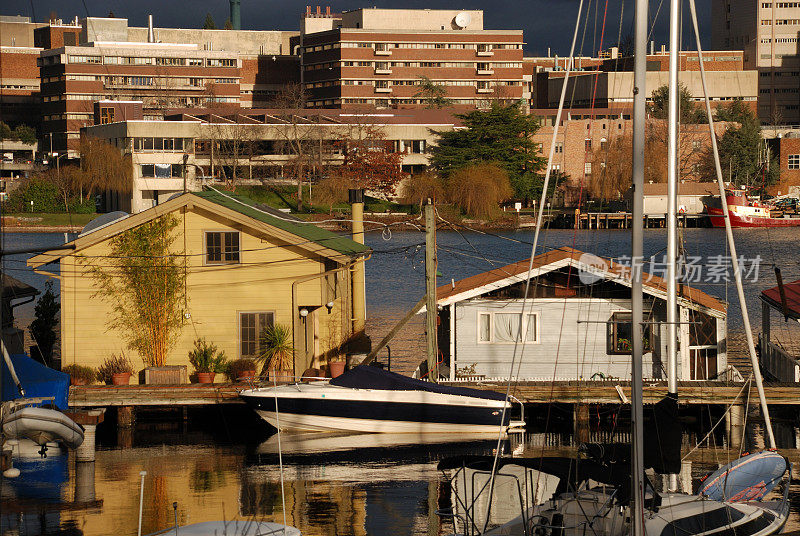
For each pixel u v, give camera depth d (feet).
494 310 125.59
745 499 75.25
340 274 139.33
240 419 117.70
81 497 84.33
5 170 612.70
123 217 127.85
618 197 527.81
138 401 111.86
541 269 124.47
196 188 527.81
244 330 122.11
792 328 190.49
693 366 124.67
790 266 313.94
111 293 121.49
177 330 121.90
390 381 108.17
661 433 74.33
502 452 100.83
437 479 89.45
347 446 103.60
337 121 579.89
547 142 583.99
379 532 74.74
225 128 538.06
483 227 502.79
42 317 143.02
